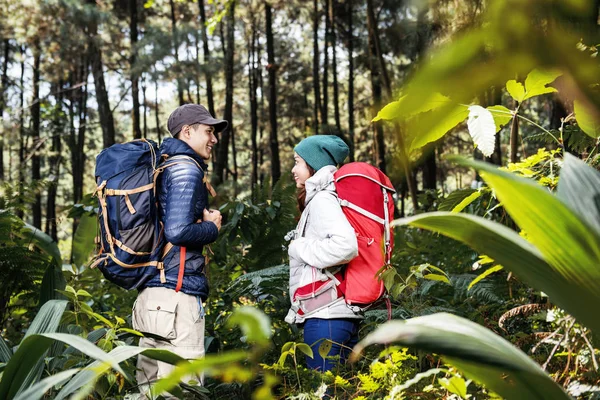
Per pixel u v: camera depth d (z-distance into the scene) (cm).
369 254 265
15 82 2239
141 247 267
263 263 459
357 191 268
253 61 2611
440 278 242
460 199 281
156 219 271
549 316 162
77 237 443
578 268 74
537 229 73
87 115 2675
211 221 278
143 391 216
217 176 1555
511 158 232
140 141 283
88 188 2878
